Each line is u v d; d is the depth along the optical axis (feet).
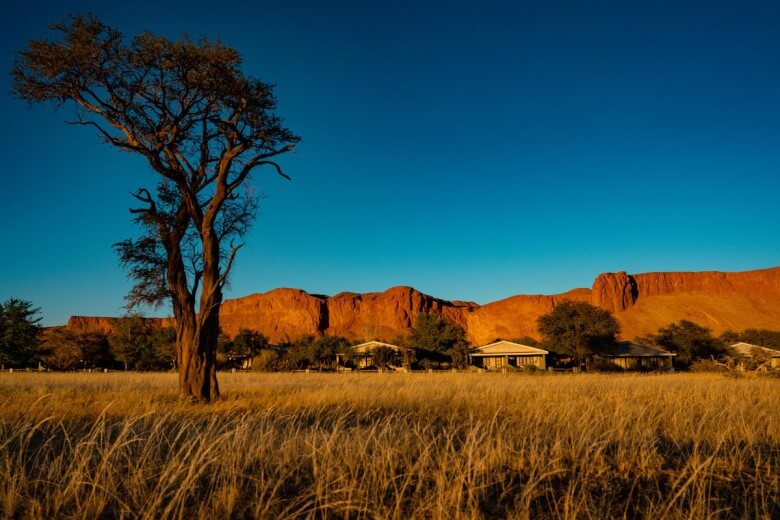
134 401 45.80
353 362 226.58
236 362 238.89
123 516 15.48
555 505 16.83
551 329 205.36
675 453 24.39
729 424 27.89
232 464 18.76
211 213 58.54
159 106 55.83
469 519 15.49
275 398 51.26
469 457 18.47
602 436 25.18
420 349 235.61
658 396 50.29
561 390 59.72
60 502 16.03
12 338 181.37
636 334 485.56
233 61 54.60
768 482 19.48
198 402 49.93
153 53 52.65
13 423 27.43
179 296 55.77
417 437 24.54
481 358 234.38
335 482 17.94
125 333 208.33
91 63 51.29
